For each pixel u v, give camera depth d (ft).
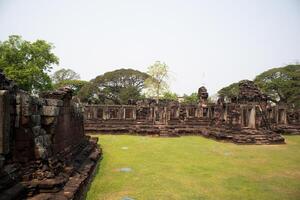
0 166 17.70
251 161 43.60
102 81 191.01
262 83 174.50
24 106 21.83
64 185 22.56
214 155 49.08
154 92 164.25
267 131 71.87
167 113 91.45
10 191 17.84
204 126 93.81
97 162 40.19
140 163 40.70
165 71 164.35
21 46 97.14
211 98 156.35
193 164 40.55
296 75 163.53
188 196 25.86
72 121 35.60
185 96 184.85
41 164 22.24
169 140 72.74
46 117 25.25
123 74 193.16
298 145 65.82
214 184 29.96
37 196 19.65
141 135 84.58
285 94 163.43
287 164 41.34
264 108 76.74
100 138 74.84
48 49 103.35
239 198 25.50
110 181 30.60
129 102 113.60
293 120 109.40
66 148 31.48
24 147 21.88
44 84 102.27
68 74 204.23
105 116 90.48
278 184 30.25
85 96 171.94
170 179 31.76
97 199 24.61
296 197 25.89
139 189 27.76
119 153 49.78
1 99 17.81
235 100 81.92
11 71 88.79
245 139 66.23
